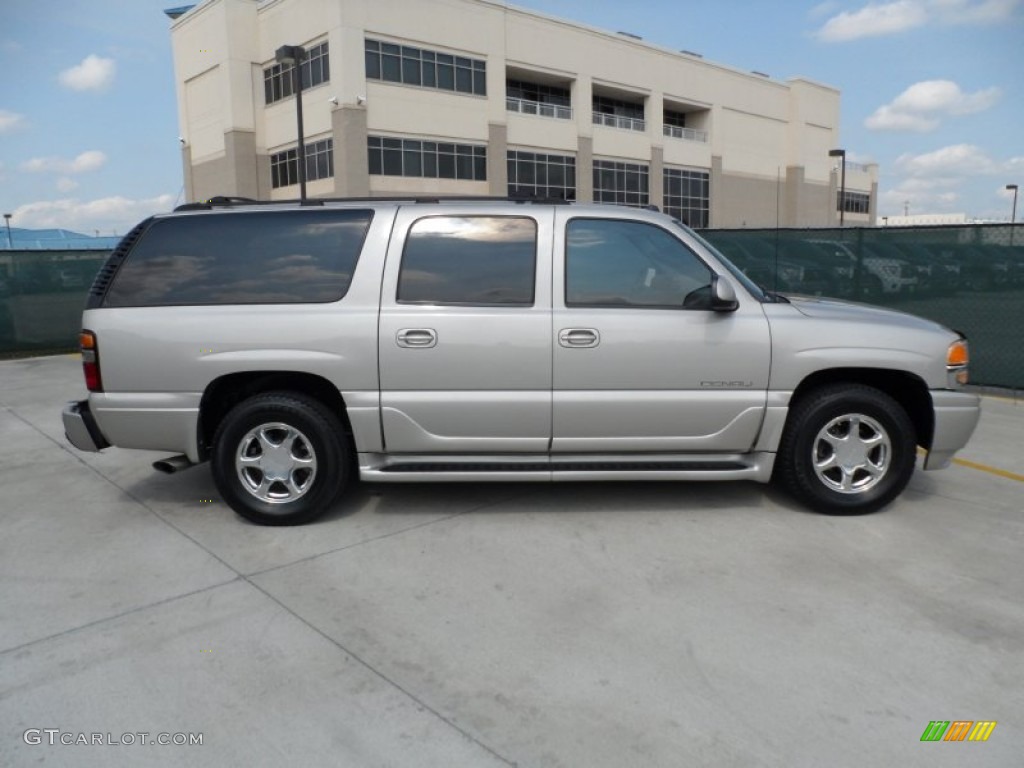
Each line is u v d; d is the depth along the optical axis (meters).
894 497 4.73
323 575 3.94
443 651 3.20
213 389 4.56
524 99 45.91
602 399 4.48
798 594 3.68
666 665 3.08
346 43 35.69
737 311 4.52
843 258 10.33
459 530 4.54
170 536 4.52
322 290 4.51
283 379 4.63
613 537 4.41
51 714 2.80
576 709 2.80
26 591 3.81
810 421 4.58
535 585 3.80
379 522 4.69
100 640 3.32
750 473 4.59
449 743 2.62
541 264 4.51
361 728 2.71
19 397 9.60
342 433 4.60
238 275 4.56
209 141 43.62
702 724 2.71
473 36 40.41
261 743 2.63
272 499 4.64
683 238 4.60
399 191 38.50
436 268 4.52
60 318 14.81
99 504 5.15
